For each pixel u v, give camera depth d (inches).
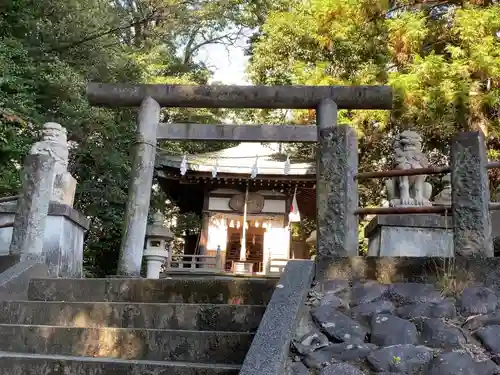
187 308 174.4
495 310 141.6
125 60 641.0
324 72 574.2
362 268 165.5
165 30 792.9
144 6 714.2
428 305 146.5
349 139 182.1
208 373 139.5
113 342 164.4
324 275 167.3
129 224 303.3
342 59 582.2
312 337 138.5
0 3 482.9
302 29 603.5
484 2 532.7
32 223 228.1
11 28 507.2
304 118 569.6
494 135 483.2
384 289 157.0
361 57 576.7
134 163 316.2
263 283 183.8
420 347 130.5
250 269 693.9
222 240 727.7
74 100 547.5
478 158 159.8
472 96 478.9
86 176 658.2
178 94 329.7
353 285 161.0
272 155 735.1
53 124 280.8
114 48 636.1
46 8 534.9
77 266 274.5
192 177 704.4
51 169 239.5
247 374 116.6
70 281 206.2
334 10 530.9
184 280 193.2
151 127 323.3
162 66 769.6
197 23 831.7
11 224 230.2
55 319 184.9
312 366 129.6
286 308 144.3
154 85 330.6
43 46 531.8
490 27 490.0
